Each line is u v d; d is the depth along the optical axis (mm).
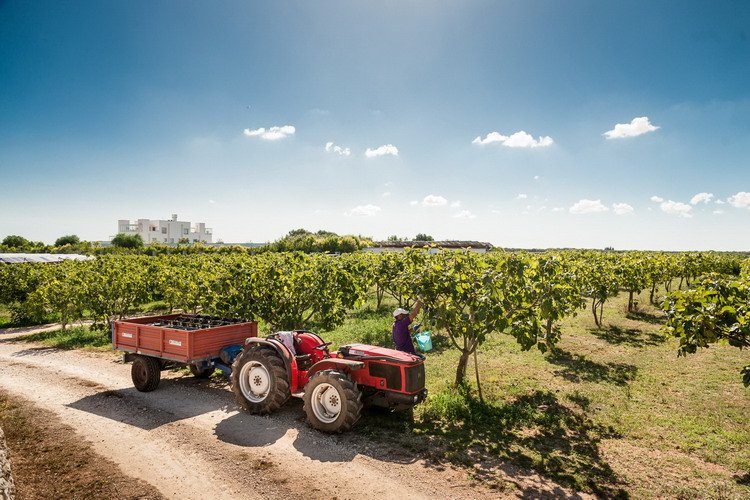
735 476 5621
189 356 8211
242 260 15883
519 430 6996
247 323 9516
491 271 8148
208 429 6980
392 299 23297
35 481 5406
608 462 5945
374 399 7266
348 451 6191
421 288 8430
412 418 7371
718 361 11148
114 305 15641
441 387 9023
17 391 9031
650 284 20453
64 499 5020
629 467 5812
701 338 6051
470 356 11586
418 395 7172
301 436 6699
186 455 6074
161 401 8359
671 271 22344
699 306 6180
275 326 12344
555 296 8250
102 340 14477
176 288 15750
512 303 8125
